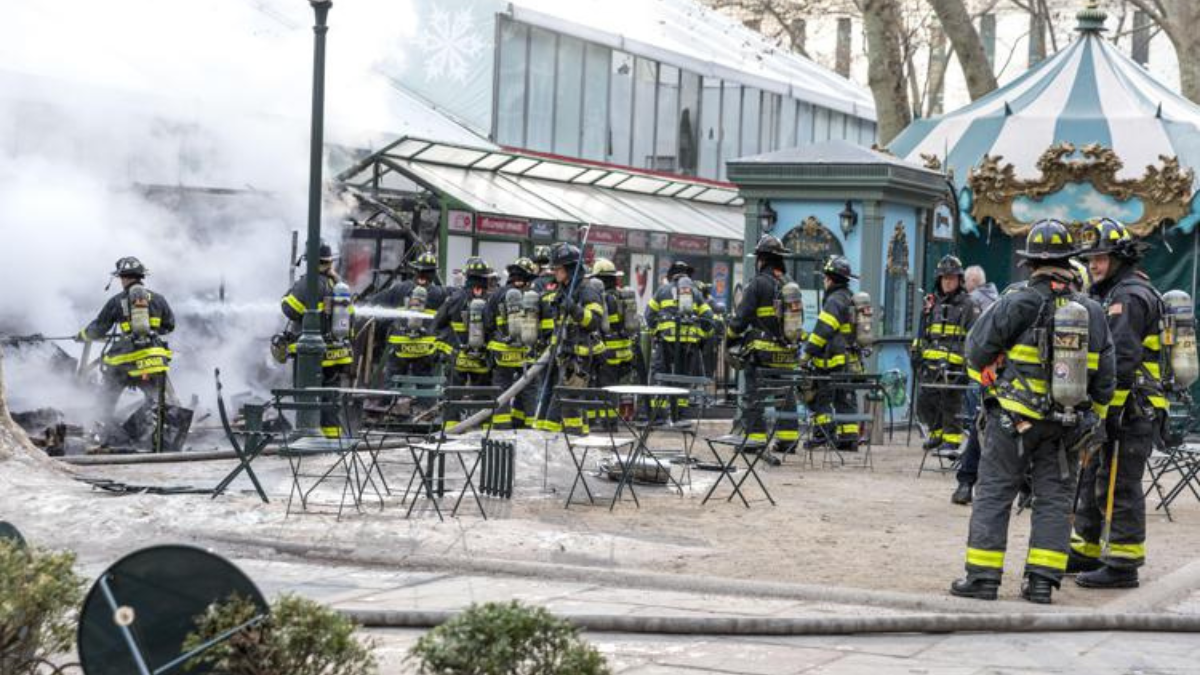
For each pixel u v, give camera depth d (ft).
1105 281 32.53
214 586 16.42
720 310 81.76
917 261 68.85
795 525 38.65
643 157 123.24
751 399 43.34
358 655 16.88
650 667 23.76
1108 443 31.68
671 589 30.37
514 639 16.39
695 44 130.72
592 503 41.09
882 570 32.53
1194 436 65.92
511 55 107.14
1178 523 41.96
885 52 100.63
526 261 59.47
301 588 29.81
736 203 119.24
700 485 45.98
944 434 53.47
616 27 118.21
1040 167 77.82
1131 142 78.18
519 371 59.36
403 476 44.45
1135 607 29.30
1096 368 29.14
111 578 16.44
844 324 55.52
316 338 51.31
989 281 80.94
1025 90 83.41
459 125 101.71
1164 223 76.64
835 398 57.16
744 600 29.35
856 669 23.82
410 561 32.48
